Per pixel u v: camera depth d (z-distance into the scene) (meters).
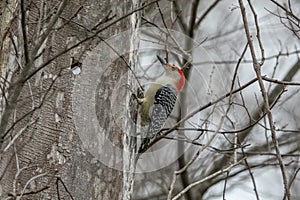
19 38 10.14
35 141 10.39
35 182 10.30
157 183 19.20
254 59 9.36
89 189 10.66
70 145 10.65
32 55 8.47
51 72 10.72
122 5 11.47
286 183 8.67
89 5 11.19
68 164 10.56
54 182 10.39
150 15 17.02
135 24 11.91
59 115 10.66
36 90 10.54
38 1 10.59
